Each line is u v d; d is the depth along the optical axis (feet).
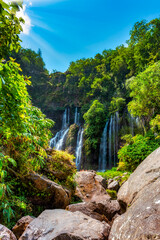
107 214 11.23
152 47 56.13
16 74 4.01
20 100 4.02
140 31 68.39
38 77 124.88
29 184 9.91
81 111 90.22
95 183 18.17
